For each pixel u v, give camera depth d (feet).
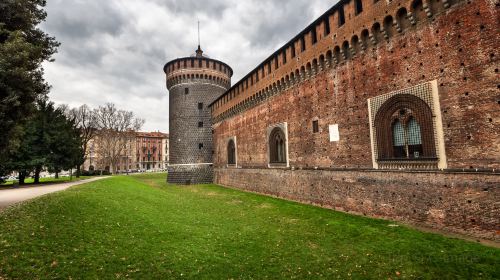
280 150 99.50
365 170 63.36
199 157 171.83
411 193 53.16
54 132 126.82
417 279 32.07
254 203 88.48
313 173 80.84
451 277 31.86
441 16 48.78
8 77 42.01
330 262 37.93
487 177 42.11
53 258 32.35
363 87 64.18
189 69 175.32
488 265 33.47
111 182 109.50
